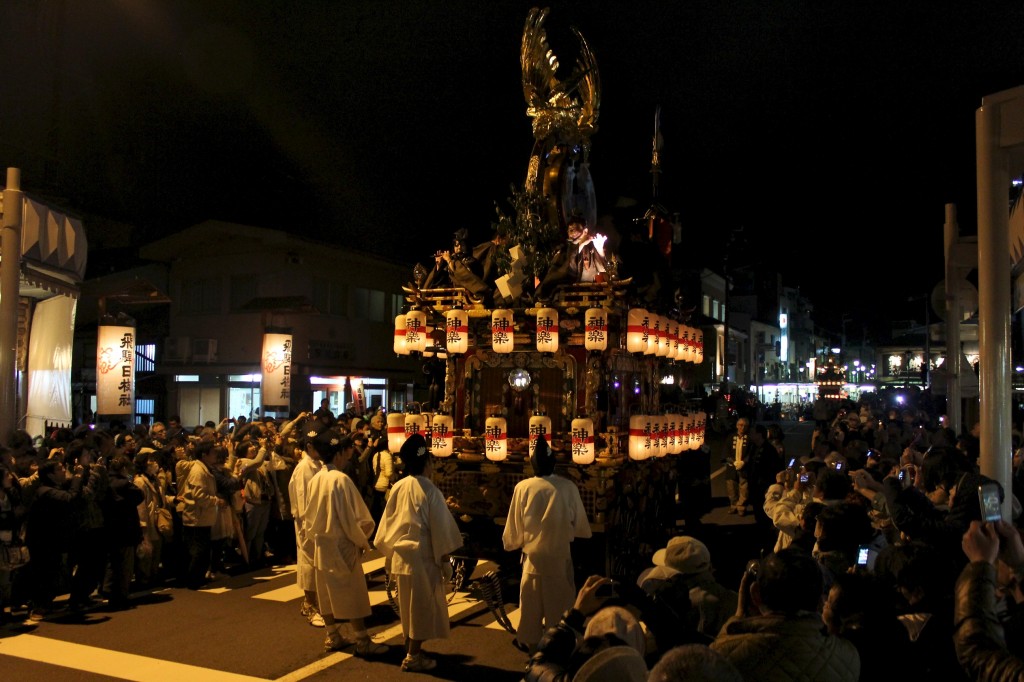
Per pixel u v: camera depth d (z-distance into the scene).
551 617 6.62
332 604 7.12
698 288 41.47
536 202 9.66
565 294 8.98
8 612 8.62
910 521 4.99
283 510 11.40
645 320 8.97
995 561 3.19
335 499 7.17
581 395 8.98
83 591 8.52
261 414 18.52
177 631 7.91
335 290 27.92
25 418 15.02
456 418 9.57
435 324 9.79
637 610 3.75
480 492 9.08
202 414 26.95
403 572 6.71
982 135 6.40
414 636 6.69
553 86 10.39
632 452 8.96
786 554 3.25
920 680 3.38
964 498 5.07
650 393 11.01
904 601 3.85
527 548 6.69
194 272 27.61
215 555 10.38
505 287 9.27
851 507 5.10
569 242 9.27
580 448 8.34
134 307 28.42
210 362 26.19
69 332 13.48
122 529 8.73
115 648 7.36
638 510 9.61
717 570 10.53
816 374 55.75
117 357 14.23
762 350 55.53
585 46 10.65
